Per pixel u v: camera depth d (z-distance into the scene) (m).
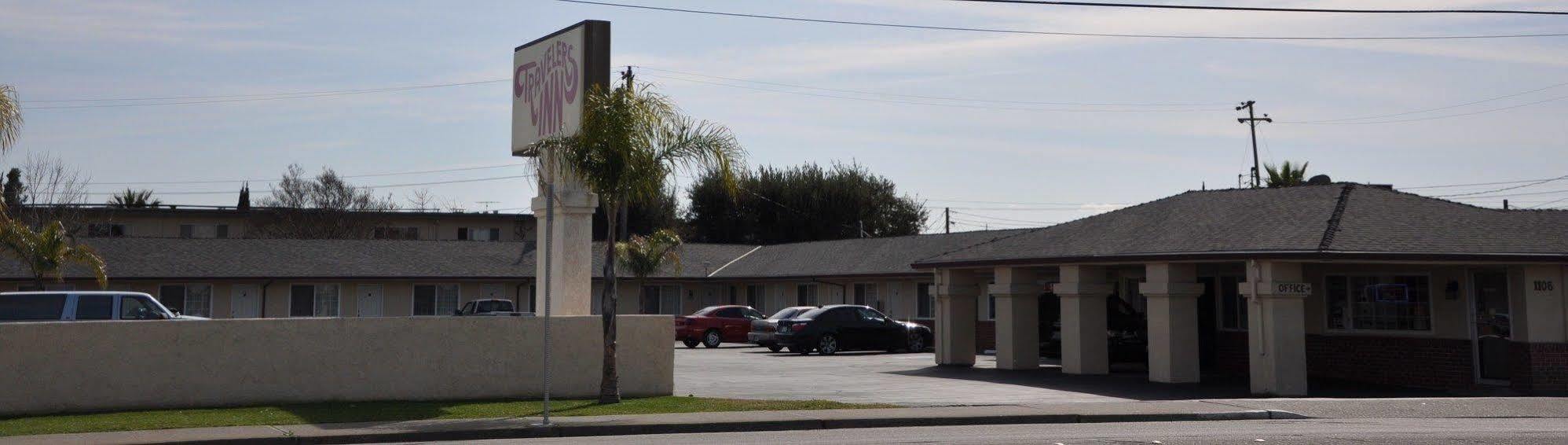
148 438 13.91
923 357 32.53
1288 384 20.33
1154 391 20.92
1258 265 20.75
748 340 39.91
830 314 34.22
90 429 14.73
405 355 18.27
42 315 21.19
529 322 18.91
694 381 22.89
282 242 44.78
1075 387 21.62
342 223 66.81
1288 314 20.52
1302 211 22.44
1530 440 13.18
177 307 40.84
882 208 74.00
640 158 17.72
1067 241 25.47
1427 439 13.40
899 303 43.47
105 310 21.61
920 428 15.41
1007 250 26.59
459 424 15.18
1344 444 12.97
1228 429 14.80
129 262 40.78
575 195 20.73
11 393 16.23
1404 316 23.27
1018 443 13.22
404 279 43.16
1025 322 26.23
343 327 18.02
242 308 41.72
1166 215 24.78
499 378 18.67
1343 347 24.33
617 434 14.97
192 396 17.20
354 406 17.38
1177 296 22.22
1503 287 21.80
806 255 49.59
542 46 21.67
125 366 16.88
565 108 20.59
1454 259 20.08
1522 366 21.16
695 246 53.38
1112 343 27.14
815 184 72.44
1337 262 20.17
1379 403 17.86
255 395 17.53
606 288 18.09
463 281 44.44
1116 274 30.75
